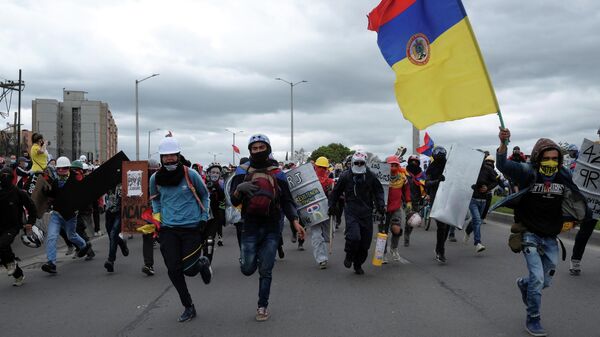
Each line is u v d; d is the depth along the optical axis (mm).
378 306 5945
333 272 8102
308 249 10719
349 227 7543
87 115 93938
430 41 6152
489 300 6125
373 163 8961
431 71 6156
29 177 12602
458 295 6410
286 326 5227
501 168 4918
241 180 5797
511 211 16484
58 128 92375
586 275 7395
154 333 5062
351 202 7645
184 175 5402
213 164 9938
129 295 6695
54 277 7992
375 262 8016
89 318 5629
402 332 4961
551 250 4898
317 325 5242
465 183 8414
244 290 6891
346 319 5438
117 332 5113
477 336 4797
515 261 8789
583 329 4945
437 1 6027
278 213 5543
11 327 5320
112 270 8297
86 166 13688
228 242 12156
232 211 9102
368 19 6656
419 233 13078
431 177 9219
